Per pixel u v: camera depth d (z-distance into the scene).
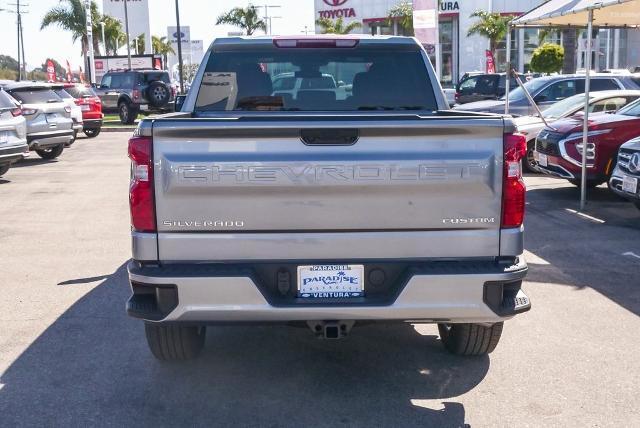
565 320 5.71
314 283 3.86
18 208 11.19
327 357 4.98
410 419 4.03
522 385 4.48
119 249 8.33
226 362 4.90
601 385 4.48
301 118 3.86
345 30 59.09
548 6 11.17
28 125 16.98
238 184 3.74
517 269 3.86
